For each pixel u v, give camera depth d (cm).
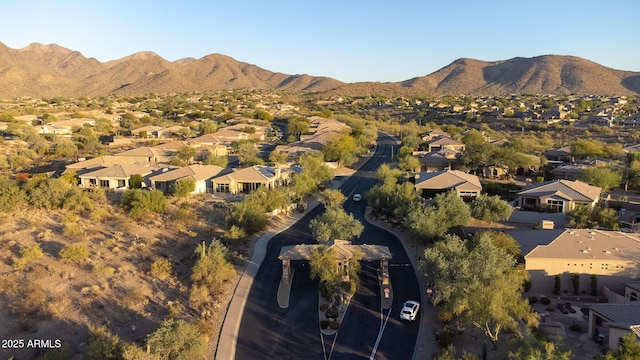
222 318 3706
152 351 2998
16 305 3716
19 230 5384
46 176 7731
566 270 3919
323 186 7994
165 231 5528
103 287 4097
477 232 4625
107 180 7538
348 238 5009
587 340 3184
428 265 3719
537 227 5028
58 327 3494
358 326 3566
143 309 3816
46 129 14300
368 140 13425
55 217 5897
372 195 6538
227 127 15738
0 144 11688
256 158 9369
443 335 3256
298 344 3350
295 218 6325
